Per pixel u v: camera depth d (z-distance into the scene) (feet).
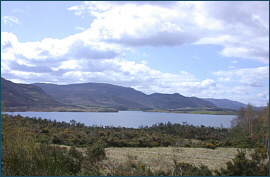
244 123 100.83
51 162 26.23
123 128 96.89
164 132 95.50
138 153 47.78
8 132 30.83
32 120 87.04
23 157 26.94
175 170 26.89
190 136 89.92
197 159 43.37
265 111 88.33
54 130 74.49
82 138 62.18
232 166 28.35
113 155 43.65
